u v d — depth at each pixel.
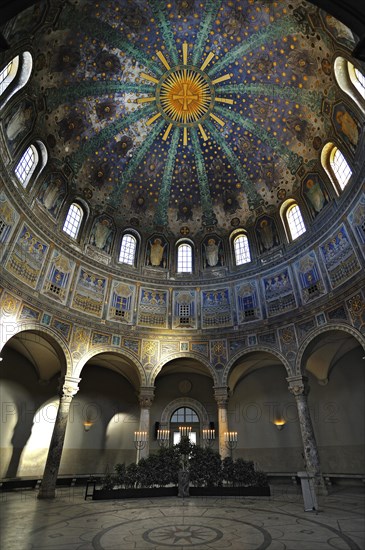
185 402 23.22
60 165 19.62
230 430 22.05
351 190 16.16
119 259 22.61
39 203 18.05
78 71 18.17
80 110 19.67
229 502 12.73
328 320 16.62
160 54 19.38
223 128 22.36
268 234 22.06
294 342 17.94
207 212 24.41
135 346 20.28
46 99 17.44
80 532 8.05
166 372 23.56
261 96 20.17
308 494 10.84
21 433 18.88
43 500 13.76
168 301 22.25
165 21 18.14
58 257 18.81
